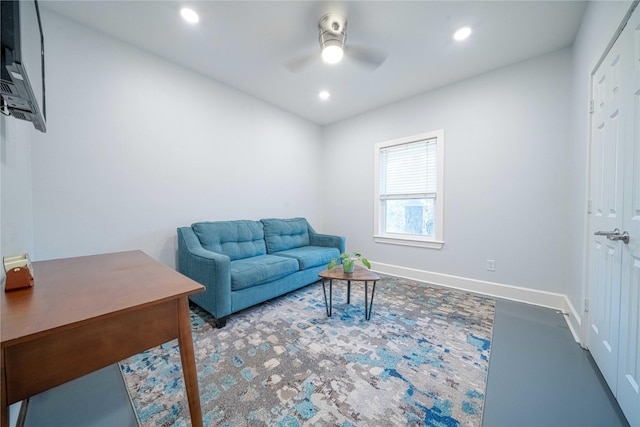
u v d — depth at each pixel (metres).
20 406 1.16
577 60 2.04
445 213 3.03
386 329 1.98
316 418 1.14
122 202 2.22
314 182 4.22
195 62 2.53
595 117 1.64
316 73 2.71
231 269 2.24
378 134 3.64
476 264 2.82
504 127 2.61
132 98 2.26
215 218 2.91
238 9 1.82
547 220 2.40
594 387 1.35
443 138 3.01
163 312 0.88
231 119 3.04
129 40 2.19
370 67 2.38
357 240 3.94
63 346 0.69
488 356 1.62
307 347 1.73
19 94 0.94
